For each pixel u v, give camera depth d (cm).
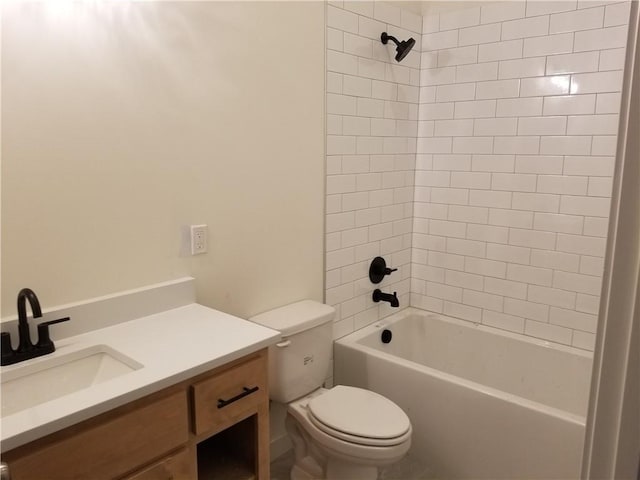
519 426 194
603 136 226
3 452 95
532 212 252
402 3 264
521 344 258
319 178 230
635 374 43
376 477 189
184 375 125
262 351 150
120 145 154
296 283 226
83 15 141
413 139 287
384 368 235
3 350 127
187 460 131
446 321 285
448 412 215
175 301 173
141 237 163
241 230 197
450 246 285
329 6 222
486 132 262
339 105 234
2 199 131
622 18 215
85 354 139
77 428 107
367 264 267
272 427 229
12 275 135
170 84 165
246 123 192
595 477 47
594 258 236
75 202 145
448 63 272
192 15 169
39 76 134
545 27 236
